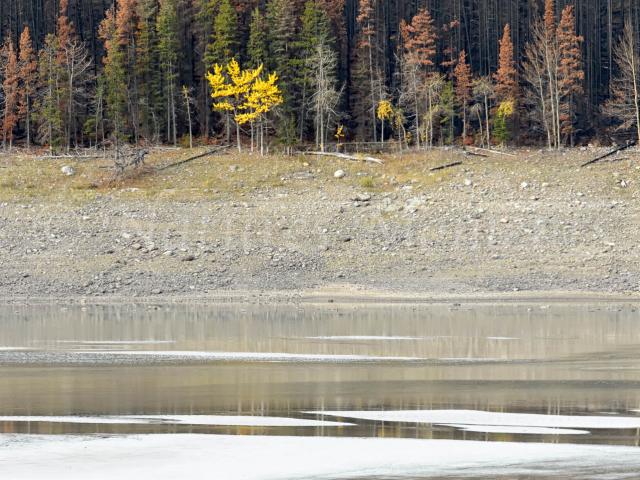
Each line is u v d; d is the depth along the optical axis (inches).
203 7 7042.3
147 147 6441.9
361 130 7012.8
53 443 950.4
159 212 4852.4
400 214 4894.2
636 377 1491.1
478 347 1982.0
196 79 7480.3
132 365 1652.3
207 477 805.2
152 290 3762.3
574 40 6820.9
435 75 6653.5
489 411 1160.2
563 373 1540.4
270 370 1582.2
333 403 1223.5
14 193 5152.6
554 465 849.5
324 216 4835.1
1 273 3941.9
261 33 6875.0
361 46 6934.1
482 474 815.1
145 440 967.6
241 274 4025.6
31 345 2006.6
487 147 6619.1
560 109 6771.7
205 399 1256.8
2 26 7800.2
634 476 805.9
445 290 3804.1
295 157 6190.9
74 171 5812.0
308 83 6894.7
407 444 947.3
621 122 7357.3
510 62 6830.7
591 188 5137.8
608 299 3585.1
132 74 6904.5
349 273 4072.3
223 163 6033.5
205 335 2252.7
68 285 3818.9
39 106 6732.3
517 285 3870.6
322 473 820.6
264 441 962.1
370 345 2018.9
